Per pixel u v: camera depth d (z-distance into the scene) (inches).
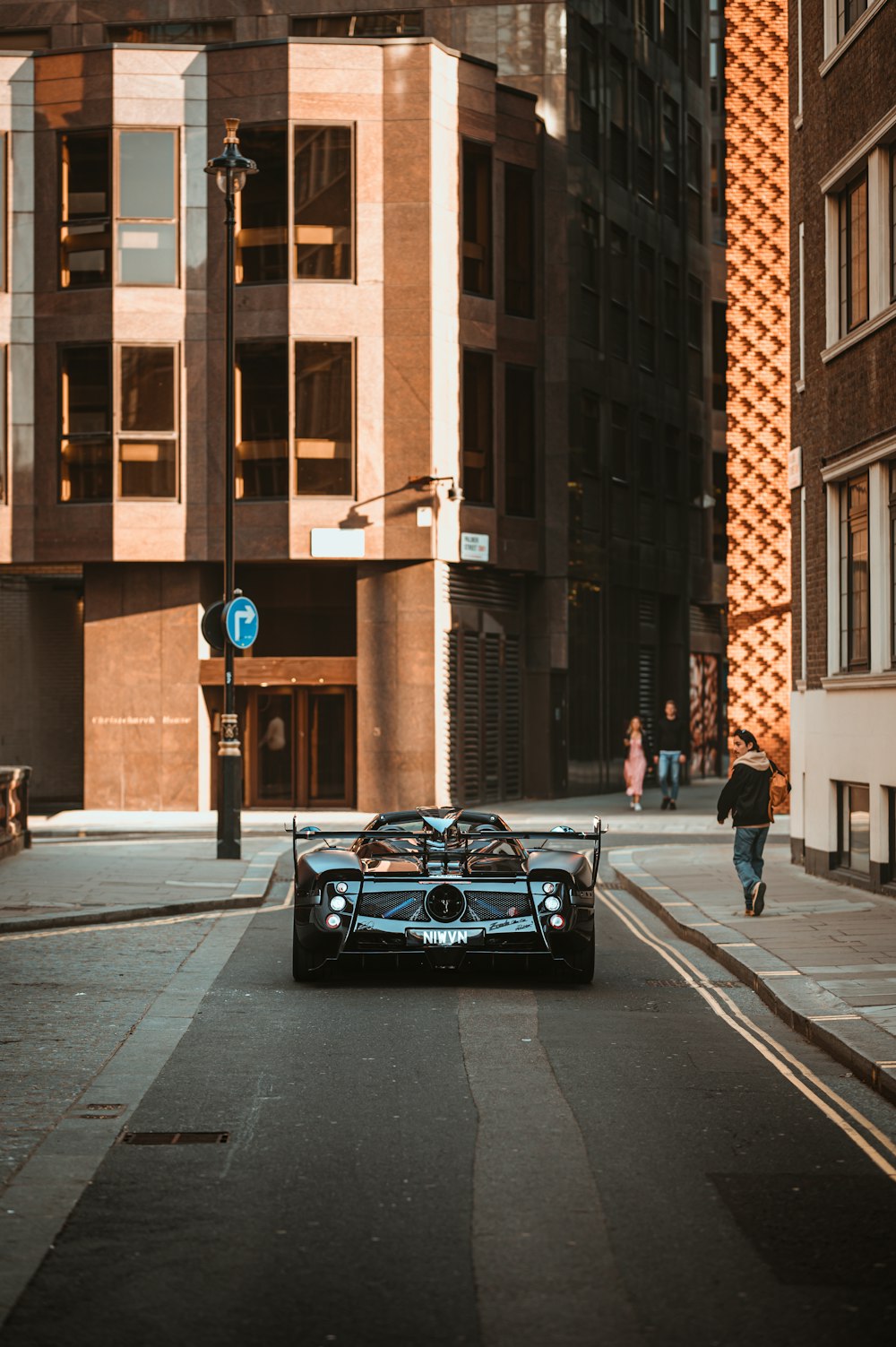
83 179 1204.5
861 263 706.2
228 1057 348.2
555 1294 197.8
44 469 1202.6
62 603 1348.4
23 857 828.0
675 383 1632.6
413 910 438.0
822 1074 335.0
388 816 494.6
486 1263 209.3
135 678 1208.2
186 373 1195.3
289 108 1181.1
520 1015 402.6
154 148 1198.3
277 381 1184.2
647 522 1550.2
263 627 1237.7
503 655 1304.1
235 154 821.9
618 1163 259.8
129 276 1195.3
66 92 1202.6
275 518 1178.6
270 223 1187.9
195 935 563.2
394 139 1187.9
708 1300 195.6
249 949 527.2
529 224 1298.0
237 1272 205.8
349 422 1182.3
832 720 726.5
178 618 1205.1
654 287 1573.6
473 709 1253.7
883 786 657.6
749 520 1406.3
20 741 1326.3
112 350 1191.6
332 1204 235.9
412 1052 353.4
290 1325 187.2
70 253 1205.1
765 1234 222.4
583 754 1402.6
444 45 1291.8
